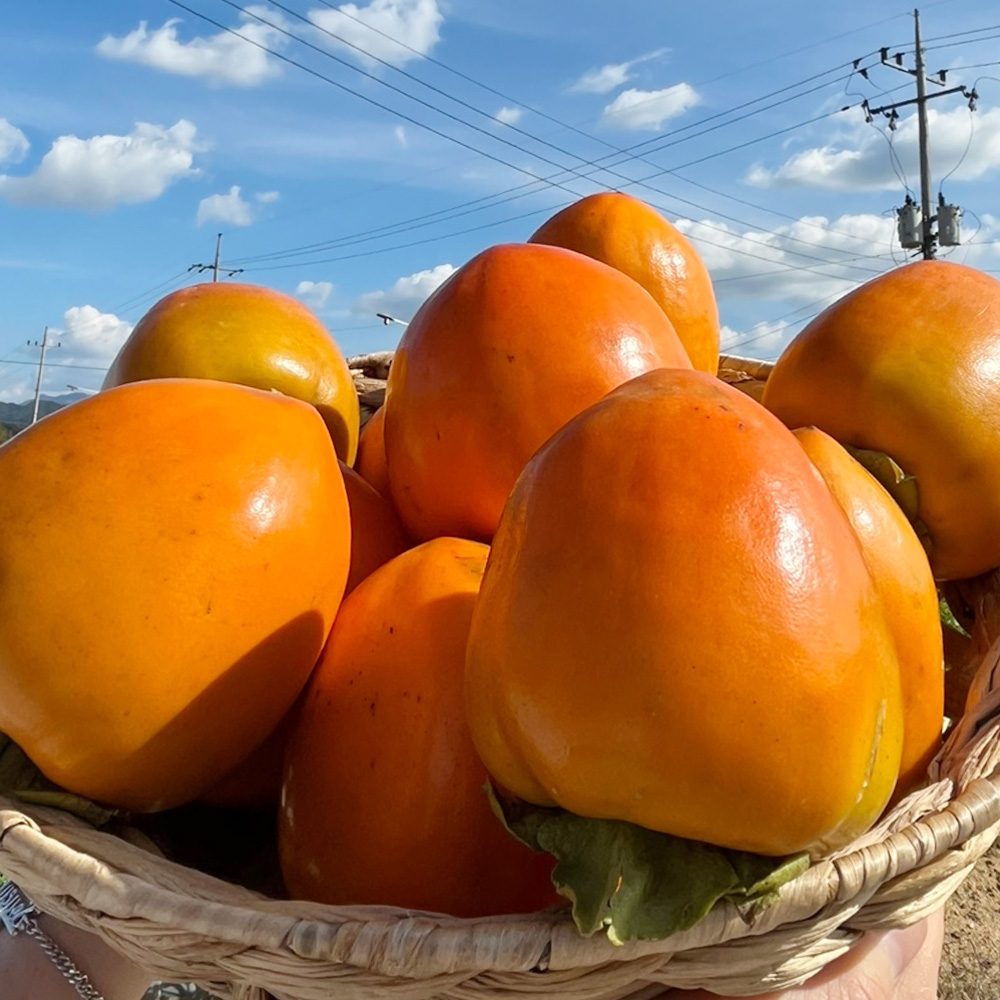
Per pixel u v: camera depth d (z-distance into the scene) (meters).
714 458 0.18
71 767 0.22
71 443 0.23
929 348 0.29
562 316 0.27
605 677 0.17
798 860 0.19
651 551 0.18
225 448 0.23
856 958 0.24
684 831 0.18
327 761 0.23
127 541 0.22
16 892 0.27
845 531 0.19
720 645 0.17
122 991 0.27
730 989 0.20
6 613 0.21
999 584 0.32
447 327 0.28
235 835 0.29
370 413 0.48
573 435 0.19
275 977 0.19
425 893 0.22
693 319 0.40
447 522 0.29
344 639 0.25
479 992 0.18
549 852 0.19
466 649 0.21
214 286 0.37
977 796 0.21
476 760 0.22
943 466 0.29
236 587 0.22
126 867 0.20
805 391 0.31
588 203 0.40
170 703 0.22
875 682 0.19
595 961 0.18
